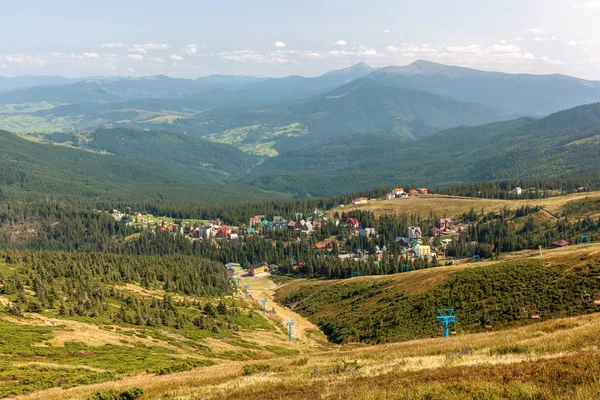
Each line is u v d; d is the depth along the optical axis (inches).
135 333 3688.5
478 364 1294.3
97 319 3875.5
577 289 3481.8
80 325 3580.2
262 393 1317.7
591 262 3818.9
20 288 4318.4
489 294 4013.3
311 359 2197.3
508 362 1256.2
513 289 3900.1
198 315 4916.3
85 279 5280.5
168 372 2416.3
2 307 3639.3
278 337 4744.1
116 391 1615.4
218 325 4608.8
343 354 2299.5
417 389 1007.6
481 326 3531.0
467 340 2075.5
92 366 2581.2
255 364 2197.3
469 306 3951.8
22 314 3506.4
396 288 5807.1
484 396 904.9
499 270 4451.3
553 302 3462.1
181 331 4109.3
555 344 1444.4
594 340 1401.3
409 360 1572.3
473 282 4397.1
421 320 4119.1
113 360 2792.8
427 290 4901.6
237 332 4603.8
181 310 5000.0
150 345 3415.4
